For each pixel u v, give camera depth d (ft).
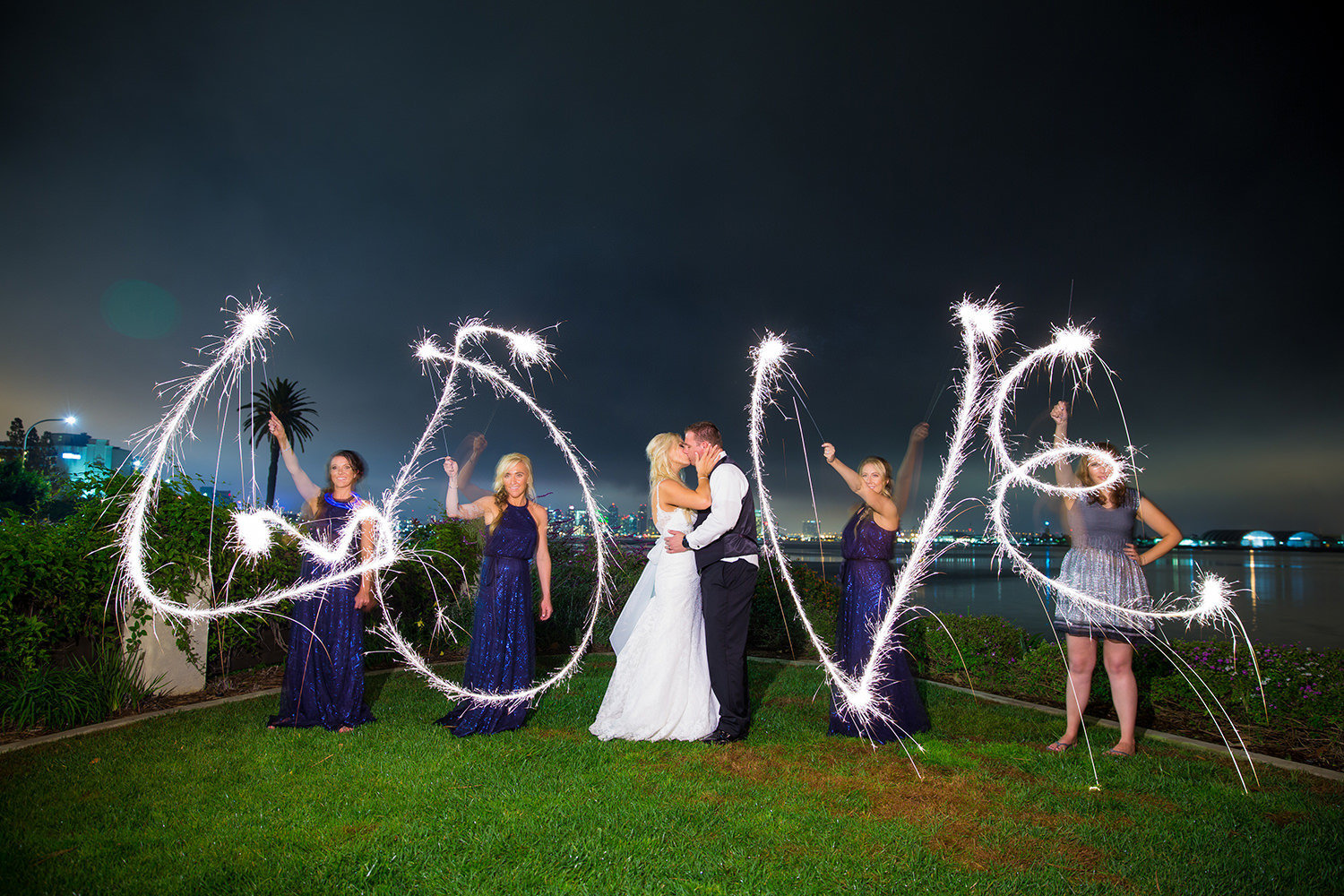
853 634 17.99
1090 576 16.83
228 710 19.45
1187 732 19.29
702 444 17.70
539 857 10.89
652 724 17.03
